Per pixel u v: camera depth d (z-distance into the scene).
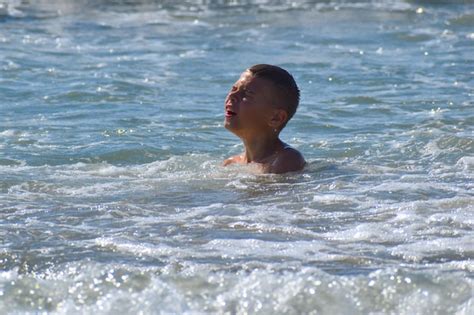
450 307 11.25
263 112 19.14
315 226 14.95
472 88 29.14
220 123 24.69
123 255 13.36
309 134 23.23
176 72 32.41
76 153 21.09
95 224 15.22
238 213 15.88
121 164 20.50
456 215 15.42
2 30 40.91
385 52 36.25
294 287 11.66
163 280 12.05
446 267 12.77
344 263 12.95
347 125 24.20
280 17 45.16
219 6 48.50
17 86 29.52
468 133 22.72
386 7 47.62
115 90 29.09
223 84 30.56
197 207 16.31
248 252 13.46
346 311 11.22
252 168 19.22
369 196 16.92
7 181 18.16
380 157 20.67
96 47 37.44
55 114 25.77
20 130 23.53
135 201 16.75
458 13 45.62
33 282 12.02
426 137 22.42
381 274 11.94
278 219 15.43
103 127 24.06
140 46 37.84
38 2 48.97
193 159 20.30
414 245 13.81
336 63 33.91
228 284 11.84
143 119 25.11
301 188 17.64
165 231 14.72
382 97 27.81
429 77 31.09
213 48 37.47
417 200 16.56
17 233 14.62
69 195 17.20
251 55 35.88
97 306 11.37
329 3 49.00
